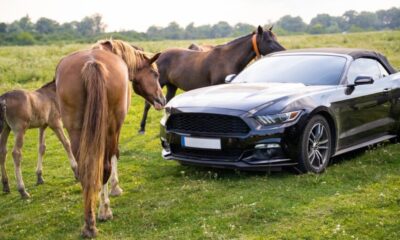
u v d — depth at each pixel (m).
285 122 5.74
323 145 6.19
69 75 4.67
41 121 6.72
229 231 4.50
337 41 31.91
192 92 6.68
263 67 7.23
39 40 75.50
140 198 5.73
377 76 7.18
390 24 139.12
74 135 4.72
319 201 5.08
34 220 5.31
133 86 6.23
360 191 5.33
